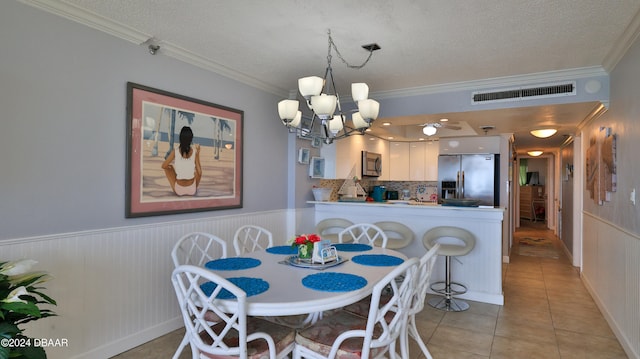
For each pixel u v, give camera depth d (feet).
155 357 8.36
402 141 22.31
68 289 7.55
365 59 10.15
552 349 8.77
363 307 7.44
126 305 8.64
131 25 8.20
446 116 13.44
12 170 6.75
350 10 7.38
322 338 6.07
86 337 7.87
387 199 23.18
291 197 14.32
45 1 7.04
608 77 10.62
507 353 8.55
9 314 5.17
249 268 7.16
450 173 19.53
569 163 20.20
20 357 5.05
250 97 12.34
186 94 10.05
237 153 11.73
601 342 9.15
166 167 9.48
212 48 9.53
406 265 5.53
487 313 11.12
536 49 9.32
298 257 7.85
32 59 6.98
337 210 14.99
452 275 12.72
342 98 14.37
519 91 11.76
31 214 7.00
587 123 13.75
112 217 8.33
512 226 23.79
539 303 12.05
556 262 18.33
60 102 7.39
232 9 7.42
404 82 12.38
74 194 7.64
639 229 7.84
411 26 8.06
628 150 8.67
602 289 11.23
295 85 13.01
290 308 5.24
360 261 7.75
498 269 12.05
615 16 7.45
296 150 14.37
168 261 9.64
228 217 11.47
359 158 18.06
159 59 9.32
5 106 6.64
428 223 13.21
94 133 7.97
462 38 8.67
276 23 8.03
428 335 9.53
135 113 8.73
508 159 19.08
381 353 6.12
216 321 6.98
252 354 5.64
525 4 7.04
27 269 5.24
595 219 12.37
